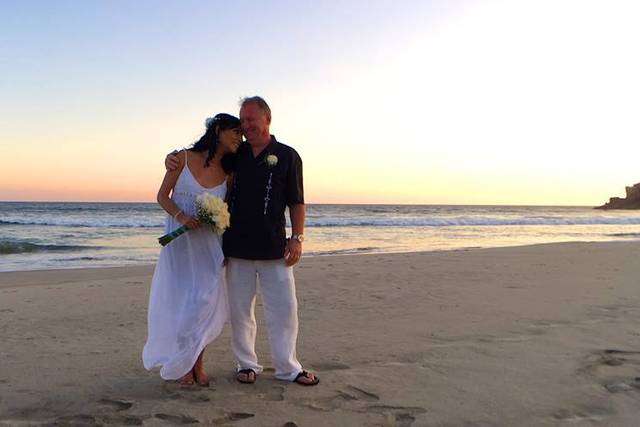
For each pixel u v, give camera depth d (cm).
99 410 301
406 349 427
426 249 1648
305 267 956
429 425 286
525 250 1323
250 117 335
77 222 3038
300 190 351
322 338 462
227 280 356
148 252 1538
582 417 296
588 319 527
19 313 568
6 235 2191
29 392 329
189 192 341
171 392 331
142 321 533
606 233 2622
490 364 386
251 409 305
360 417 295
